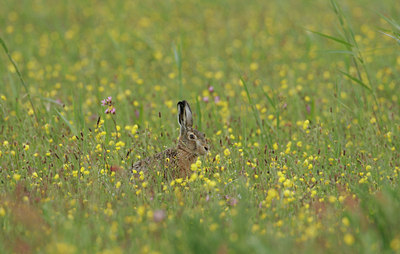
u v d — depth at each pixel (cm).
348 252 694
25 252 713
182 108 1123
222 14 2995
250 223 781
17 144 1183
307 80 1784
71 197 912
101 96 1538
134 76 1816
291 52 2188
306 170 1046
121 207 835
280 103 1459
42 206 835
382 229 739
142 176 975
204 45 2391
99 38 2491
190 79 1883
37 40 2455
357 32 2355
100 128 1223
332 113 1337
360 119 1313
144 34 2470
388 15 2216
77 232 749
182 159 1095
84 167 1055
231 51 2233
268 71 1931
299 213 812
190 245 684
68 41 2422
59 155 1134
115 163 1059
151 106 1493
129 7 3192
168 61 2056
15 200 866
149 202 879
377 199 805
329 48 2117
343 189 919
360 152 1168
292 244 707
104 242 740
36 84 1736
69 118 1413
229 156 1121
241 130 1349
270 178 988
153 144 1216
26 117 1337
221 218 790
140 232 750
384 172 1012
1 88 1670
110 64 2084
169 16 2959
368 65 1755
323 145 1205
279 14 2886
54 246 693
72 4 3219
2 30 2636
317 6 2959
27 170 1043
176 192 920
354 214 775
